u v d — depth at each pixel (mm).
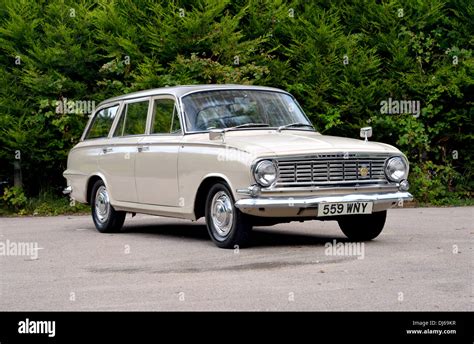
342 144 10453
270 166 9891
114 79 18219
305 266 8945
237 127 11172
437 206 18328
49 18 18219
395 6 19062
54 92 17453
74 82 17844
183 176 11031
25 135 17094
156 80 17203
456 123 18828
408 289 7582
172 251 10508
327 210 10039
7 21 17812
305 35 18828
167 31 17766
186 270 8922
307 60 18594
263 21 18828
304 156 10062
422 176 18703
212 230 10648
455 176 19109
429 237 11617
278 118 11609
